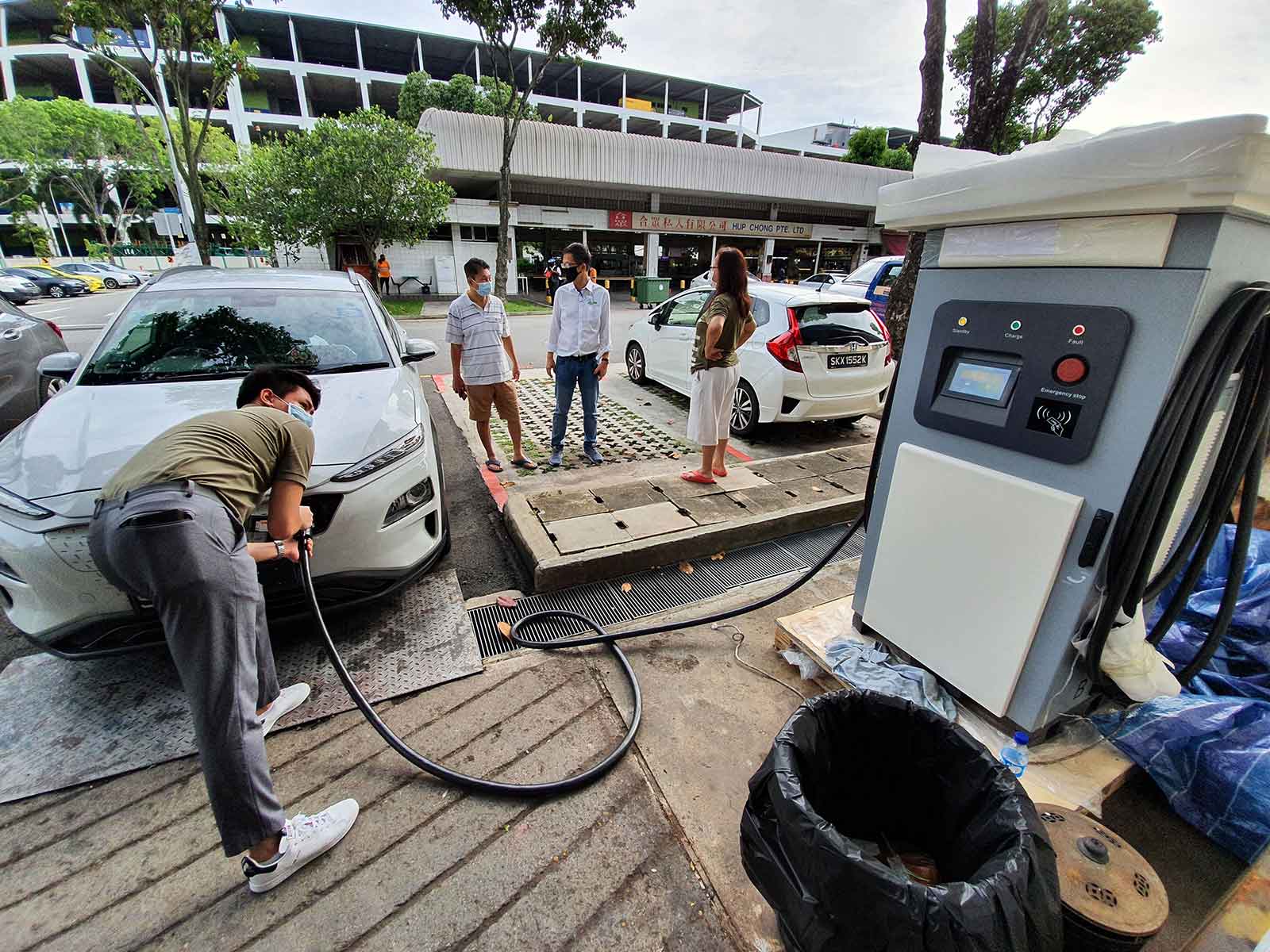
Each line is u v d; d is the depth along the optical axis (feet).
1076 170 4.28
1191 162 3.64
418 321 46.06
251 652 4.95
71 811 5.82
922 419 6.20
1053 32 50.26
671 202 87.10
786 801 3.57
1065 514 4.92
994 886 3.13
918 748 4.43
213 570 4.67
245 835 4.73
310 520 6.28
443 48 111.65
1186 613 7.21
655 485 12.84
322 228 53.62
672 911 4.94
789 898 3.51
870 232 104.37
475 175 71.10
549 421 19.38
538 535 10.48
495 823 5.71
